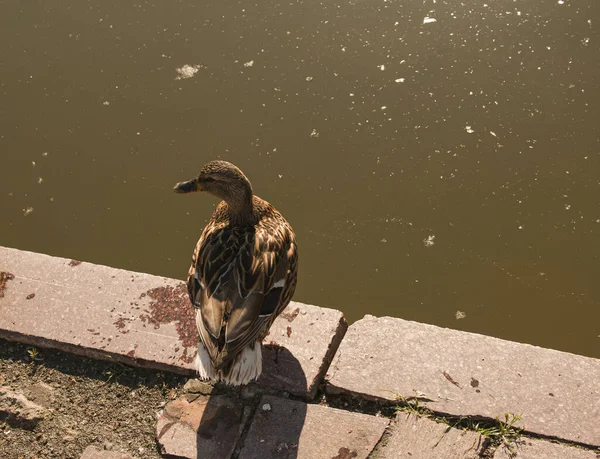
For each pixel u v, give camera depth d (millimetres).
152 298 2668
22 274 2734
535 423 2420
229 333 2293
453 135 3564
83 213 3510
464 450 2395
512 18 3967
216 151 3582
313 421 2453
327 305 3242
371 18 4059
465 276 3270
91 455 2457
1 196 3547
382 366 2520
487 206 3400
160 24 4145
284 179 3494
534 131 3555
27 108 3771
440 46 3867
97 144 3652
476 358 2520
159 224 3484
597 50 3779
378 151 3545
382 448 2406
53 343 2615
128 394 2549
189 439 2449
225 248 2404
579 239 3312
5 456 2479
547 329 3150
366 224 3387
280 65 3854
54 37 4109
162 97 3766
